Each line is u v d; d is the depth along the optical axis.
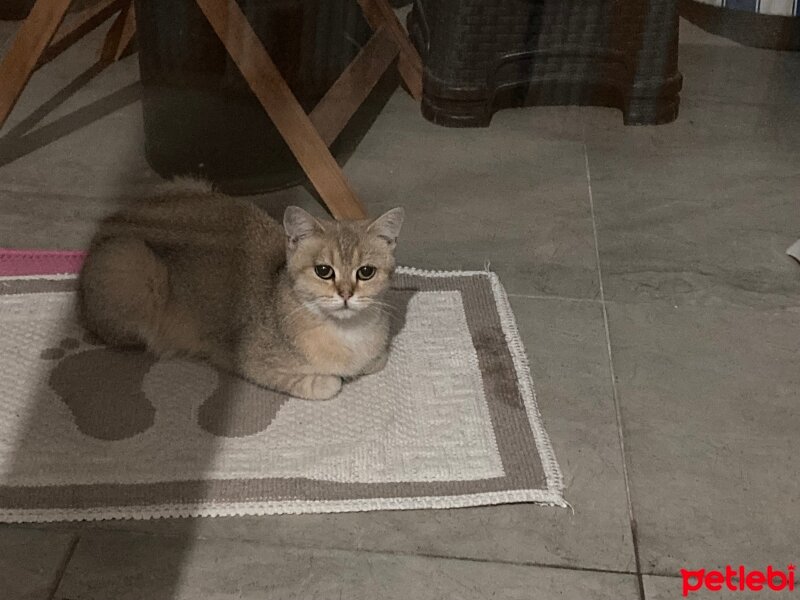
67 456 1.43
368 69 2.34
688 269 1.98
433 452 1.48
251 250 1.63
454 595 1.27
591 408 1.60
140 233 1.67
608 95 2.57
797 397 1.65
